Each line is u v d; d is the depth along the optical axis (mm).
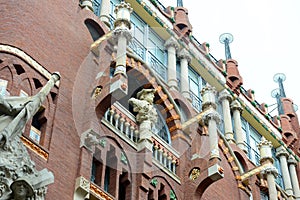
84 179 20969
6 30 22031
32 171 18406
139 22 30109
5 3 22938
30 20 22875
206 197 26172
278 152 35656
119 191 22953
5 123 18391
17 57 21547
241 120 34219
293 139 36938
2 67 21094
